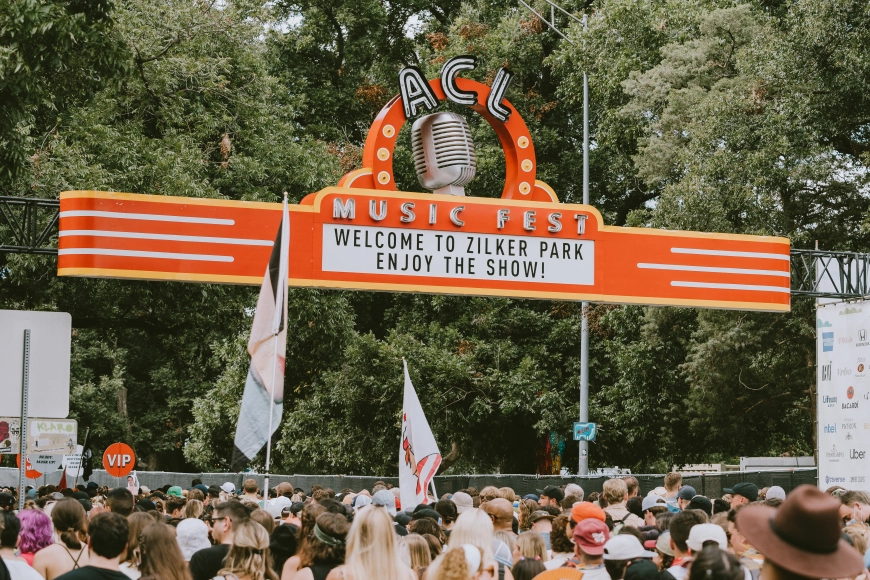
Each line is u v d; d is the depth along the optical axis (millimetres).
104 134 18531
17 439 10602
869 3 19344
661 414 26500
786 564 3199
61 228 13039
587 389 25031
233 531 6172
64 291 18172
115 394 45625
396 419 27719
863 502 9320
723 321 22422
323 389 28531
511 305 29500
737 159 20531
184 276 13180
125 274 13000
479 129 30375
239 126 21594
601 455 29875
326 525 6207
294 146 22688
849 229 22078
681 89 23469
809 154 20141
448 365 27062
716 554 4172
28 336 10367
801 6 19906
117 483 30125
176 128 20859
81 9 12789
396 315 30734
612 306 25953
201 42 20344
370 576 5383
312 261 13453
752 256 15297
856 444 15023
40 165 16391
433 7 36188
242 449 9367
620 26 25812
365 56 35125
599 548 6078
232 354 26812
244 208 13422
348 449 28250
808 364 22875
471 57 14312
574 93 29469
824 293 16094
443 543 8562
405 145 30781
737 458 36906
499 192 30453
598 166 31797
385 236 13711
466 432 29172
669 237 14898
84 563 7098
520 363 27969
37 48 11898
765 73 20156
